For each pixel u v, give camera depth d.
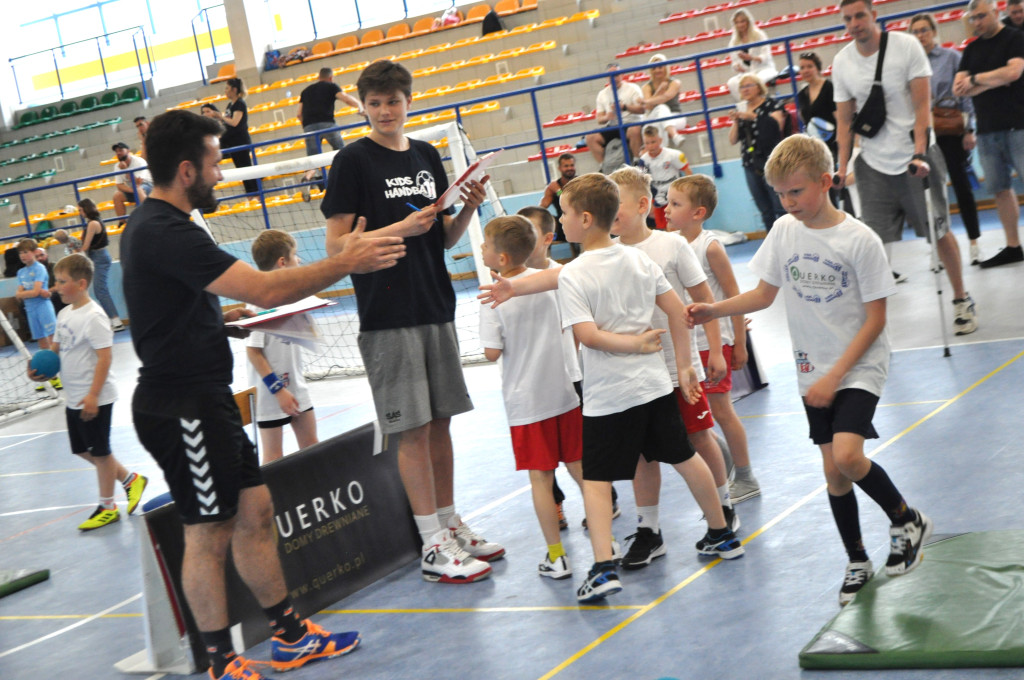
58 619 4.21
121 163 14.56
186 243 2.81
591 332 3.19
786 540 3.50
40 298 11.49
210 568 2.99
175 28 22.55
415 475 3.76
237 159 14.54
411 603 3.62
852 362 2.79
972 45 6.95
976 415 4.39
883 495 2.83
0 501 6.75
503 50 17.00
